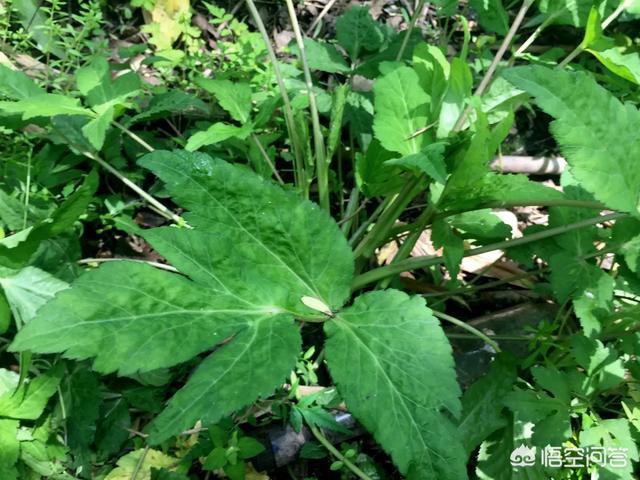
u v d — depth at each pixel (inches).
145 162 9.2
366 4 20.0
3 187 12.4
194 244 8.7
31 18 16.3
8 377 9.8
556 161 17.3
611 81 14.1
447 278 14.3
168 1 17.4
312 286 9.4
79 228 12.1
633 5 12.7
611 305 10.6
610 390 11.4
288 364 8.0
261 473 10.5
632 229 10.8
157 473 9.7
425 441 7.7
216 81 12.4
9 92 11.8
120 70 15.5
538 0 13.0
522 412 9.7
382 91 11.1
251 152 13.1
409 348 8.5
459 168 10.5
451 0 14.7
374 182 11.9
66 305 7.6
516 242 11.7
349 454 10.4
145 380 10.7
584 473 10.5
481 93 12.9
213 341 8.1
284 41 19.0
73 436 9.9
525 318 13.5
